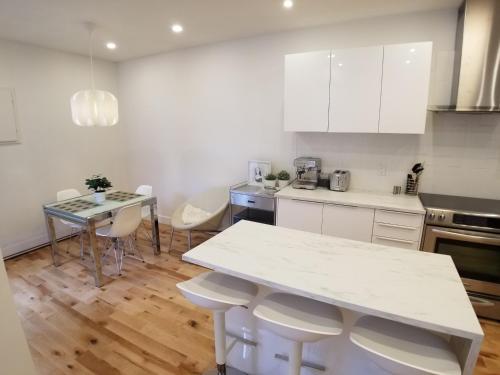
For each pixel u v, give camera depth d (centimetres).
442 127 279
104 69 457
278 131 355
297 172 330
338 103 279
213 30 324
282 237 188
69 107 416
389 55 254
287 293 155
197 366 201
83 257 365
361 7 263
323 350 159
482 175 274
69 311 259
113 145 484
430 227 245
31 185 384
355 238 277
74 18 282
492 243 226
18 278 315
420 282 136
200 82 399
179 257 363
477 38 235
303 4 255
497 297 233
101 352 213
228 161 401
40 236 396
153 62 434
